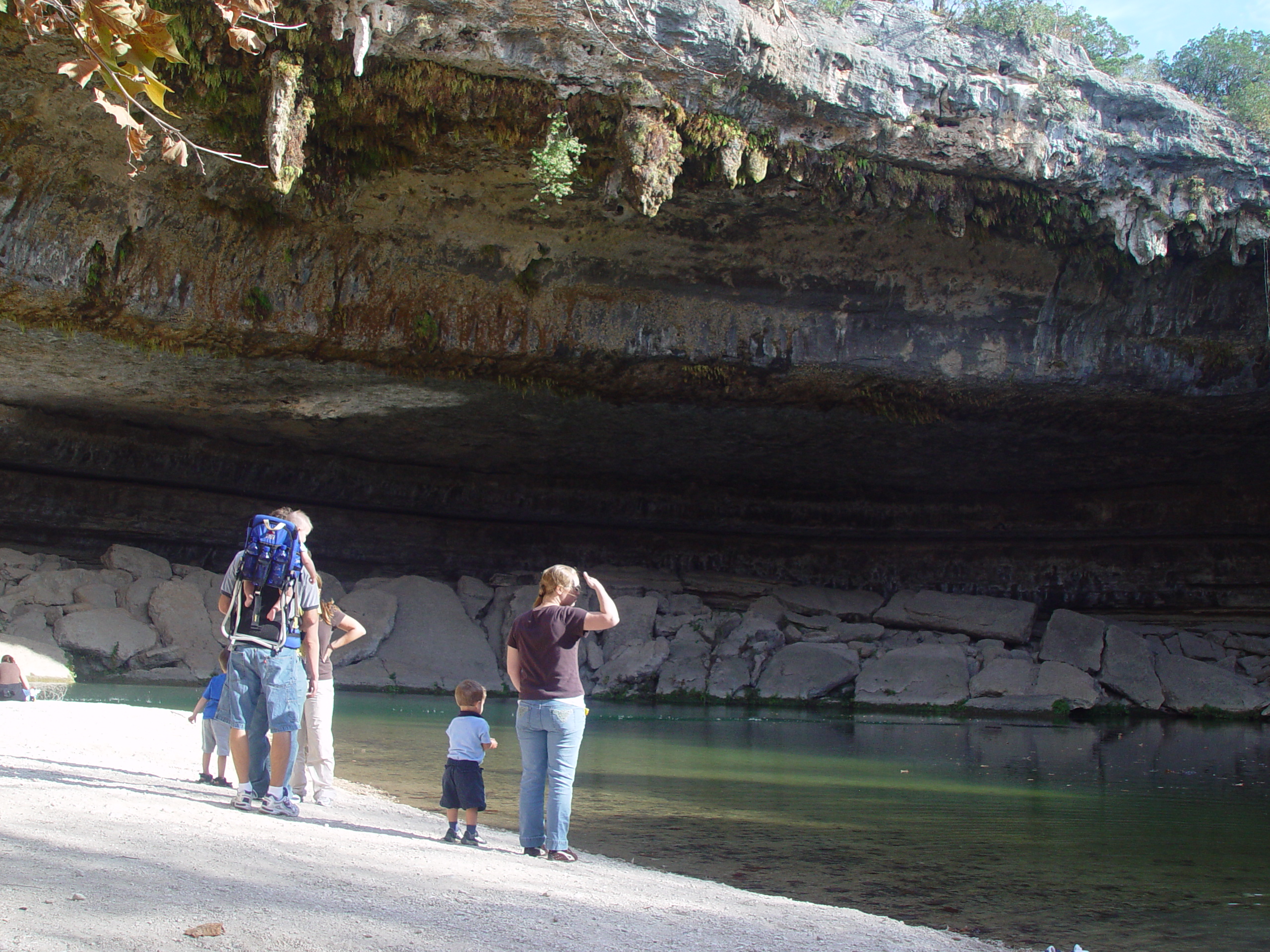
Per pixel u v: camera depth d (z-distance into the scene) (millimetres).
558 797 5410
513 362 17375
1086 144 14742
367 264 16016
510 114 13094
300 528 5852
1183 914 5152
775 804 8273
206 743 7180
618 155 13289
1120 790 9445
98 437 20281
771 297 17125
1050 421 19453
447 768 5812
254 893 3533
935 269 16859
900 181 14750
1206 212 15422
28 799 4953
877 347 17531
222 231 15078
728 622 22875
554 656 5492
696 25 12492
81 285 14523
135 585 19500
